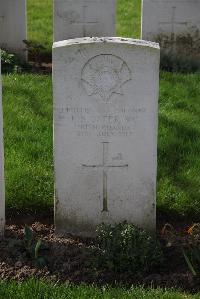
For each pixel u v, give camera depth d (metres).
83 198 2.82
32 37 6.04
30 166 3.33
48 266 2.59
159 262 2.57
